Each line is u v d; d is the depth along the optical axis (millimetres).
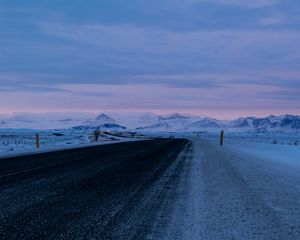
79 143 39875
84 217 6016
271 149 29281
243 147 32219
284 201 7594
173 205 7043
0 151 23812
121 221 5773
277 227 5543
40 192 8312
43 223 5613
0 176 11023
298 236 5094
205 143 40062
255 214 6375
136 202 7293
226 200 7598
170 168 13758
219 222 5793
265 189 9102
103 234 5070
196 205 7062
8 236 4941
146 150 25641
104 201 7367
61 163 15383
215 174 12023
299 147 32656
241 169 13727
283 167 14914
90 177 10984
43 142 41125
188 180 10531
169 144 36812
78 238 4875
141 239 4871
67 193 8219
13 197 7691
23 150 25047
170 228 5418
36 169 12969
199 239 4918
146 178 10891
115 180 10391
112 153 22203
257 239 4945
